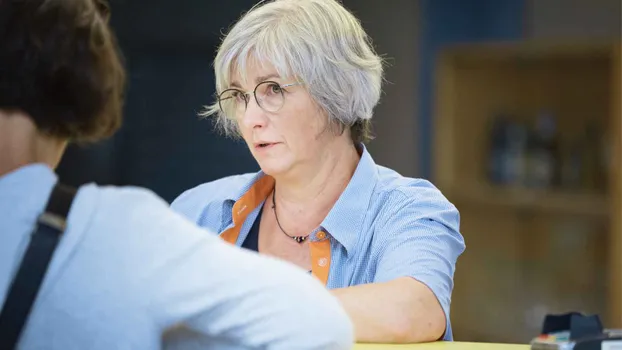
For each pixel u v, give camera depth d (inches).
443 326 93.1
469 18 269.0
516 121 290.2
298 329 57.5
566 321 80.1
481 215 287.9
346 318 61.2
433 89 269.3
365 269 102.5
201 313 56.5
